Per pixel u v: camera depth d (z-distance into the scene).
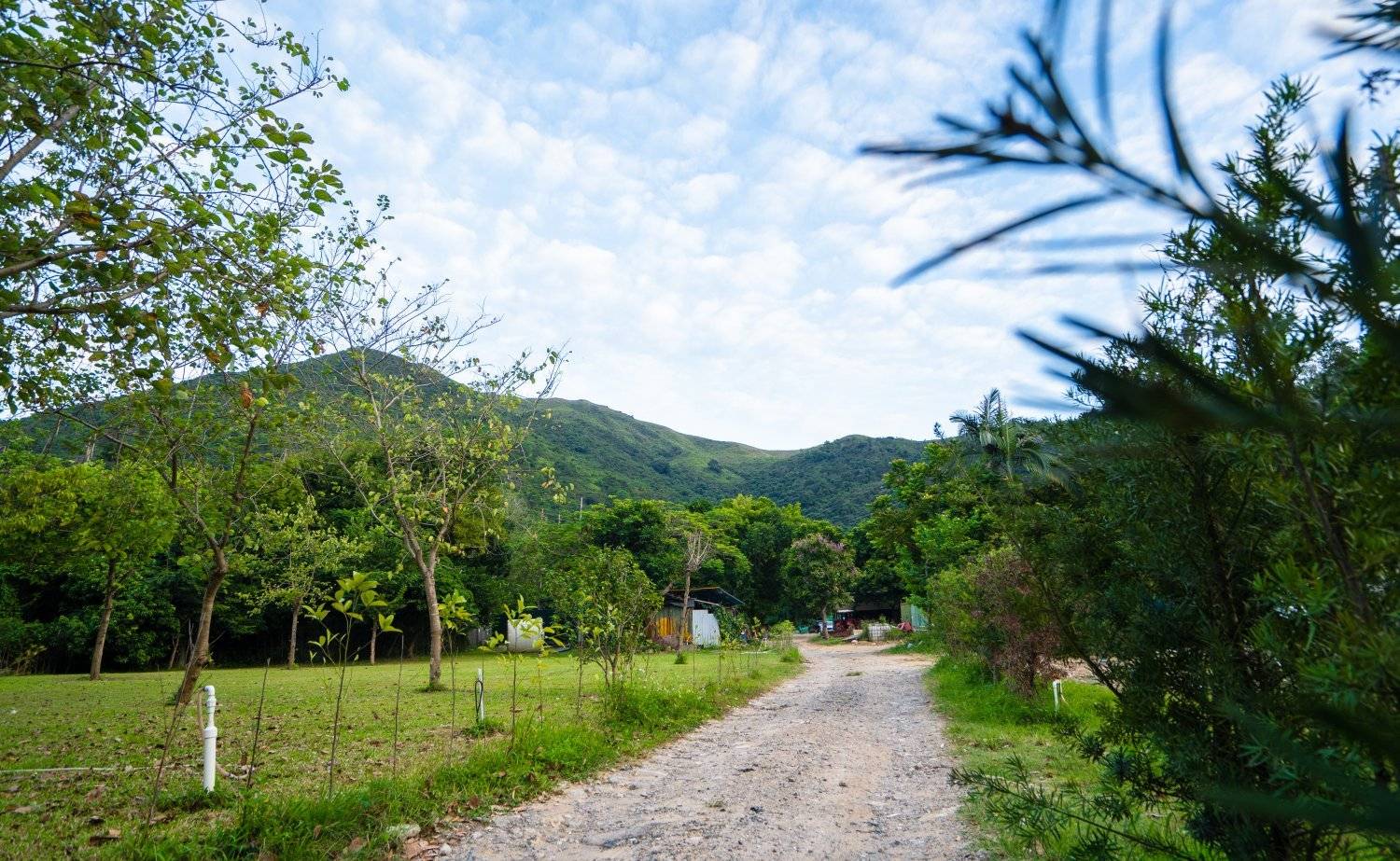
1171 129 0.45
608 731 9.62
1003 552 10.70
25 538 16.53
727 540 51.84
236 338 6.80
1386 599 1.33
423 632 37.81
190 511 11.56
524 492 40.84
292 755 8.38
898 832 5.68
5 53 5.14
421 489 17.12
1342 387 0.98
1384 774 0.67
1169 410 0.48
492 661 29.64
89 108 5.75
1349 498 1.43
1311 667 1.31
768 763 8.44
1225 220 0.48
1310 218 0.50
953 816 5.94
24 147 5.97
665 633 39.81
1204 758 2.51
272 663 34.62
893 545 34.25
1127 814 2.99
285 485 13.85
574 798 6.81
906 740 9.87
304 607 6.21
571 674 19.09
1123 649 2.89
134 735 10.02
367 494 17.14
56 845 4.91
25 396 7.11
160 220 6.15
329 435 15.84
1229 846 2.51
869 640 46.81
